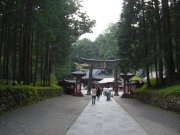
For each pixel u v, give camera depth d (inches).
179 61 1186.0
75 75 2069.4
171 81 1160.2
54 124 543.5
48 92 1365.7
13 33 975.0
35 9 688.4
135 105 1129.4
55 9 724.7
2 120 566.9
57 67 2066.9
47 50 1491.1
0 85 720.3
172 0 1213.7
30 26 759.7
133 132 473.4
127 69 1473.9
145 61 1269.7
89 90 2329.0
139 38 1365.7
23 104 852.0
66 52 1664.6
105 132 470.3
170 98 877.8
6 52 975.6
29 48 1047.0
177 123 590.2
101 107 1025.5
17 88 799.7
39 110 776.9
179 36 1176.8
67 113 753.6
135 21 1390.3
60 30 1173.1
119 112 828.6
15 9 655.1
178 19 1173.1
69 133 451.5
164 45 1173.1
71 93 2124.8
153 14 1301.7
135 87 1959.9
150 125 557.3
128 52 1395.2
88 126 533.0
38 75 1875.0
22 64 1039.0
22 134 433.4
